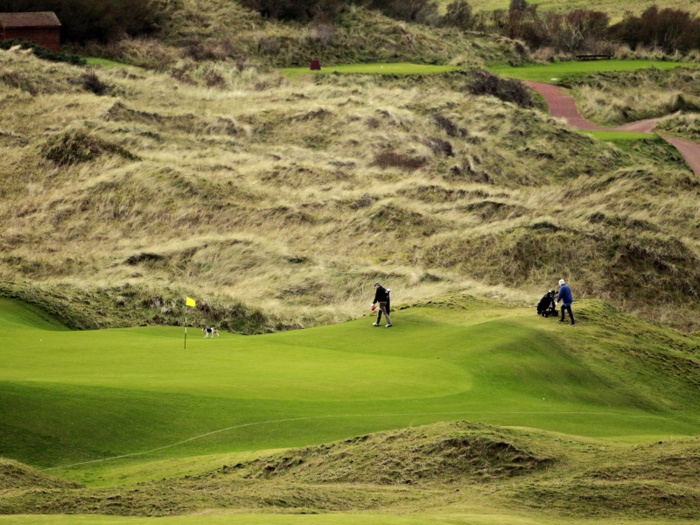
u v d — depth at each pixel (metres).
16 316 43.62
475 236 67.81
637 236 66.88
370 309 55.41
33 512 16.36
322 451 22.73
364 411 27.09
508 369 34.50
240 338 41.06
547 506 17.44
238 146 90.81
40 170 75.81
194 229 68.44
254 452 23.03
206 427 25.06
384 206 72.88
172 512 16.47
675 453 20.81
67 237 65.75
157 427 24.73
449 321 43.69
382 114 100.62
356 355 36.56
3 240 63.38
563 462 20.94
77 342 36.91
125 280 55.81
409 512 17.05
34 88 97.19
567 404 31.97
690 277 62.75
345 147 93.00
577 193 84.88
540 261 64.50
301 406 27.14
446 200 79.44
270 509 16.88
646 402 33.78
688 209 79.31
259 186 78.38
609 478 19.30
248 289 58.22
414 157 90.06
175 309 50.50
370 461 21.50
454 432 22.72
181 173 75.06
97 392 26.20
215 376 30.25
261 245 64.31
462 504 17.69
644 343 40.97
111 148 80.25
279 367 33.00
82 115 90.50
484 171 90.62
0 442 22.61
